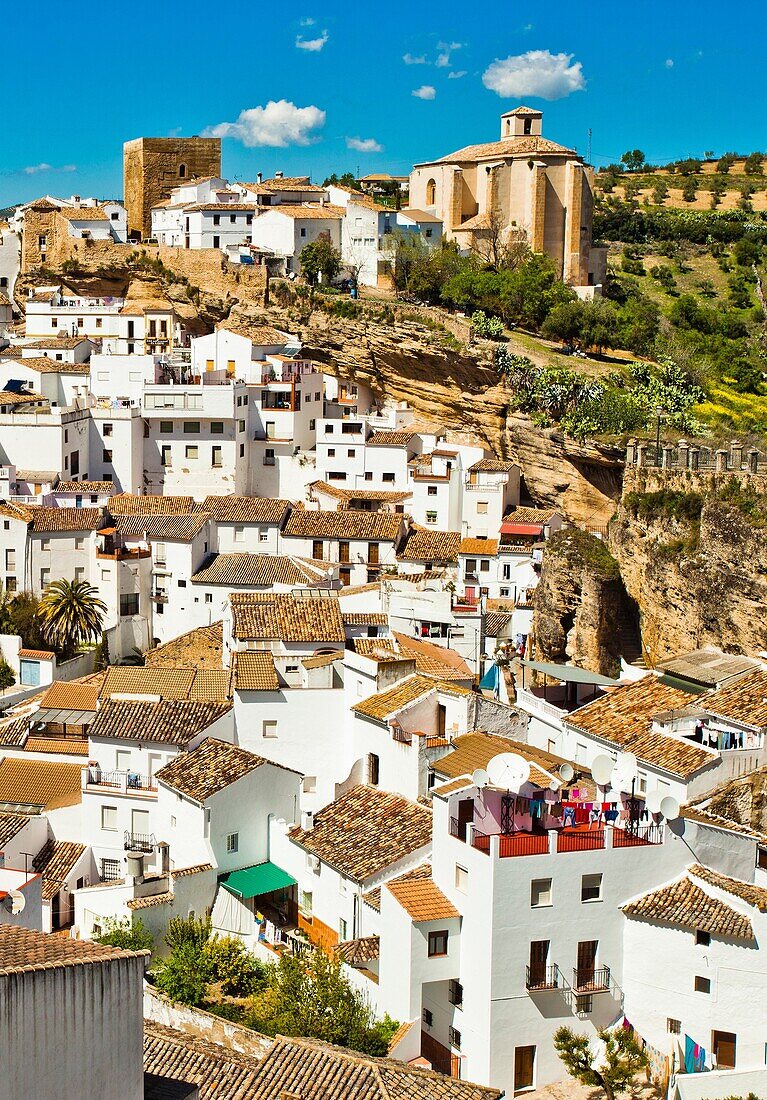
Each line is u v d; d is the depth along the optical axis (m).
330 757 95.50
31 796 93.50
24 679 122.06
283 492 155.12
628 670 101.88
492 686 105.44
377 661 93.50
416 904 69.50
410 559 135.50
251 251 175.50
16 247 188.75
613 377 157.50
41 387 155.12
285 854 85.31
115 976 39.81
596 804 72.62
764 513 97.56
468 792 71.19
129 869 84.69
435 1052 69.19
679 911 69.00
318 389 159.50
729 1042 68.12
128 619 132.38
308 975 72.62
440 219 185.75
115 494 145.12
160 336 171.12
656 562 106.38
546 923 68.12
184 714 94.31
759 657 92.75
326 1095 55.12
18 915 68.56
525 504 149.62
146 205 199.00
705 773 78.31
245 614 108.31
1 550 132.38
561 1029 66.50
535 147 182.75
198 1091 49.03
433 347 156.00
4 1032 37.03
